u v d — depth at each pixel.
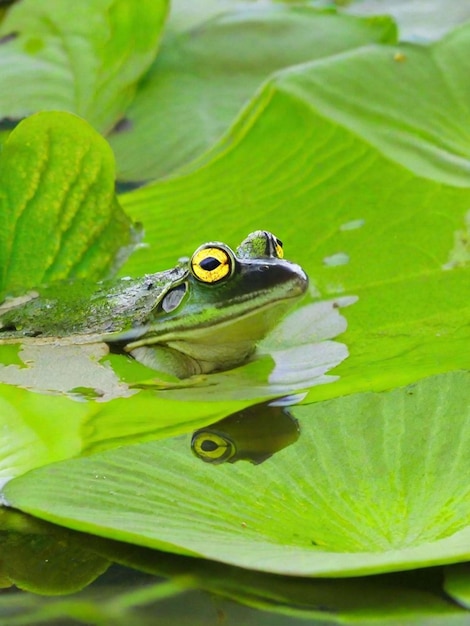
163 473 0.96
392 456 0.96
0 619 0.93
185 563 0.94
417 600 0.93
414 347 1.00
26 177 1.03
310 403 0.98
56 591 0.94
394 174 1.07
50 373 1.00
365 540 0.94
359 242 1.05
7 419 0.98
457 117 1.09
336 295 1.03
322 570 0.93
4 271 1.04
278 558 0.93
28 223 1.03
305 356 1.00
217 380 1.00
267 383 0.99
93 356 1.01
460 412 0.97
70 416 0.98
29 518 0.95
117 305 1.02
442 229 1.05
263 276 1.00
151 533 0.94
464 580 0.93
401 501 0.94
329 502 0.95
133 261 1.05
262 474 0.96
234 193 1.08
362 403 0.98
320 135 1.09
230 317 1.00
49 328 1.02
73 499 0.95
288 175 1.08
